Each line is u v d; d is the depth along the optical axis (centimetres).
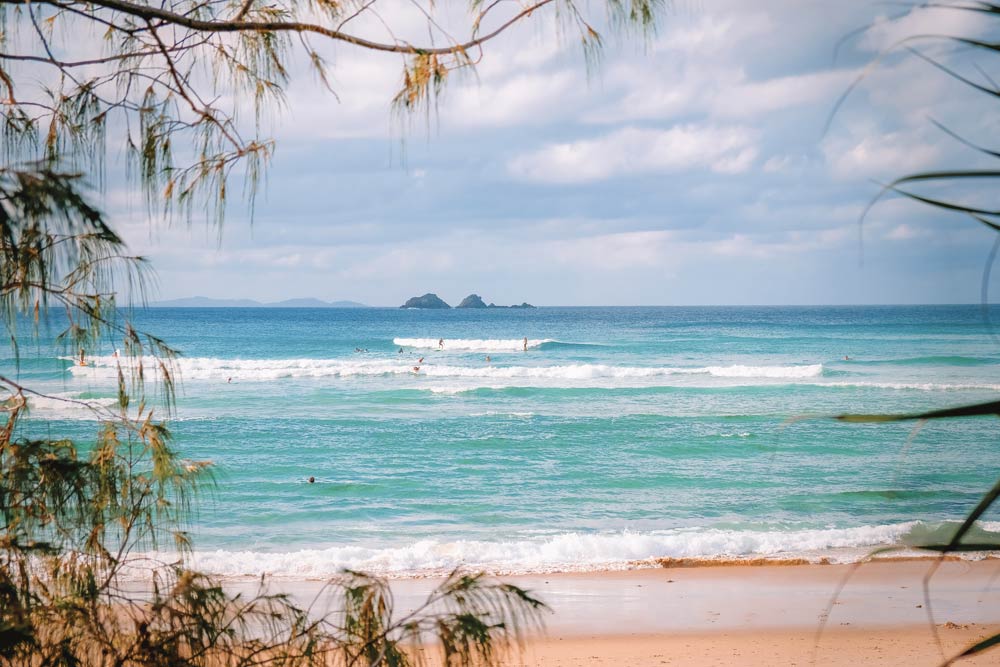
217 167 229
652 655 878
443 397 3441
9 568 208
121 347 227
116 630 213
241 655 214
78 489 222
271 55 233
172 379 235
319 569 1227
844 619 1007
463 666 207
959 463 2191
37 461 220
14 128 228
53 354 220
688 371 4272
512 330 9744
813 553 1348
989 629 952
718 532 1533
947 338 7050
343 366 4369
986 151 77
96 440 233
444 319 14412
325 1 229
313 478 1984
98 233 193
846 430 2708
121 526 239
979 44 77
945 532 82
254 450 2344
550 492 1895
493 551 1359
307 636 218
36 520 220
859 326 9281
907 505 1733
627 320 13025
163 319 14188
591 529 1573
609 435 2614
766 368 4250
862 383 3797
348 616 217
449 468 2145
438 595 218
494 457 2294
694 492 1902
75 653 205
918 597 1091
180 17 214
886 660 845
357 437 2550
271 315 17125
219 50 237
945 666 83
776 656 874
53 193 180
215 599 219
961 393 3528
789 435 2623
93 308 214
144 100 234
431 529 1570
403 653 213
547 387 3638
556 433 2641
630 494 1883
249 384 3772
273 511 1692
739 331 8725
